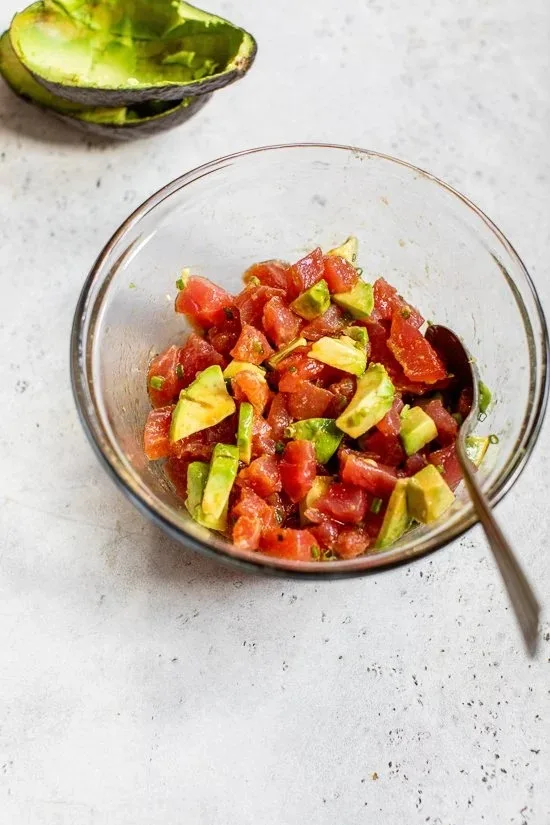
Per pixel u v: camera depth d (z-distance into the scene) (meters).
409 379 0.56
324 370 0.55
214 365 0.55
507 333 0.58
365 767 0.57
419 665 0.58
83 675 0.57
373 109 0.69
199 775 0.56
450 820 0.56
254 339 0.55
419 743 0.57
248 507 0.52
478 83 0.71
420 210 0.61
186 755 0.56
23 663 0.57
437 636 0.59
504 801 0.57
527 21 0.73
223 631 0.58
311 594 0.59
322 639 0.58
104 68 0.64
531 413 0.53
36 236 0.64
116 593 0.58
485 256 0.59
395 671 0.58
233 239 0.62
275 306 0.56
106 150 0.66
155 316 0.60
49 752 0.56
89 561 0.59
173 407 0.56
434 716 0.58
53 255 0.64
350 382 0.55
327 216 0.63
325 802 0.56
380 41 0.71
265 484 0.53
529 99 0.71
